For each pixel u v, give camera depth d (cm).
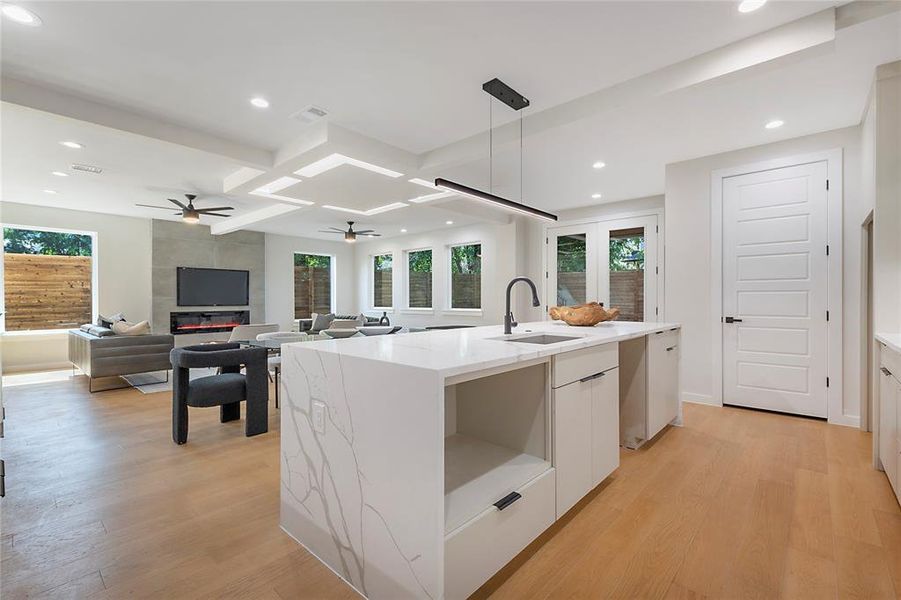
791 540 183
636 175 484
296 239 962
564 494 192
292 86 280
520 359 161
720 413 385
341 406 162
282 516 195
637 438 296
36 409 415
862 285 342
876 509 208
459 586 135
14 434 336
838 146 351
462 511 143
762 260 388
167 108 309
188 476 254
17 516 205
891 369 224
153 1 198
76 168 443
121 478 251
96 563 168
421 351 171
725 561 168
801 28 216
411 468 135
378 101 301
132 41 230
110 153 397
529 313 725
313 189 488
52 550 177
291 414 189
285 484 193
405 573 137
